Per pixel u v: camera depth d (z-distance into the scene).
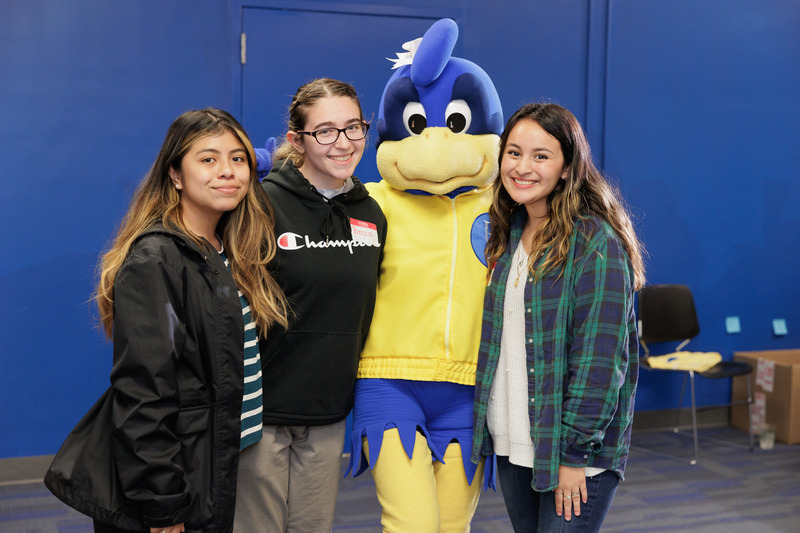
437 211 2.00
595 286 1.66
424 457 1.89
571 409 1.65
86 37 3.49
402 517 1.82
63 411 3.60
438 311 1.95
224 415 1.56
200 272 1.56
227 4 3.65
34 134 3.46
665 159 4.35
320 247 1.79
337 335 1.80
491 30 4.00
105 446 1.48
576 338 1.68
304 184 1.80
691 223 4.43
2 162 3.44
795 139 4.57
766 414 4.33
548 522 1.74
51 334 3.56
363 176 3.87
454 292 1.95
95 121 3.53
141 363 1.42
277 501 1.81
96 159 3.55
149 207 1.62
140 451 1.40
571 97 4.17
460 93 1.96
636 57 4.24
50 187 3.50
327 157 1.79
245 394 1.67
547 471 1.70
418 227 1.98
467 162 1.92
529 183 1.75
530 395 1.74
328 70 3.79
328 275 1.77
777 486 3.54
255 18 3.67
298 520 1.88
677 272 4.43
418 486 1.84
